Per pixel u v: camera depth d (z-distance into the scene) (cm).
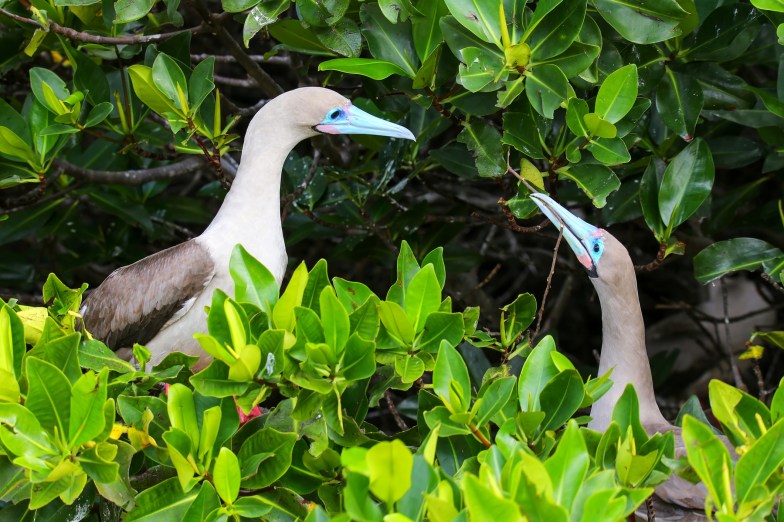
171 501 711
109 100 1124
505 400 722
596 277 1026
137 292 1041
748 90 1058
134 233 1441
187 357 773
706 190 1018
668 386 1686
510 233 1623
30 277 1458
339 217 1284
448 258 1339
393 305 732
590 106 1016
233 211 1031
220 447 706
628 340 1025
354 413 772
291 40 1070
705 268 1055
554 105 923
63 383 679
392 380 785
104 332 1060
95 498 802
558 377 724
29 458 672
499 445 655
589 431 727
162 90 996
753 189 1230
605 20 991
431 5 950
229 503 677
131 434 723
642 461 675
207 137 1077
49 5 1080
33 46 1023
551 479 618
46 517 783
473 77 914
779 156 1132
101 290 1077
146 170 1278
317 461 732
